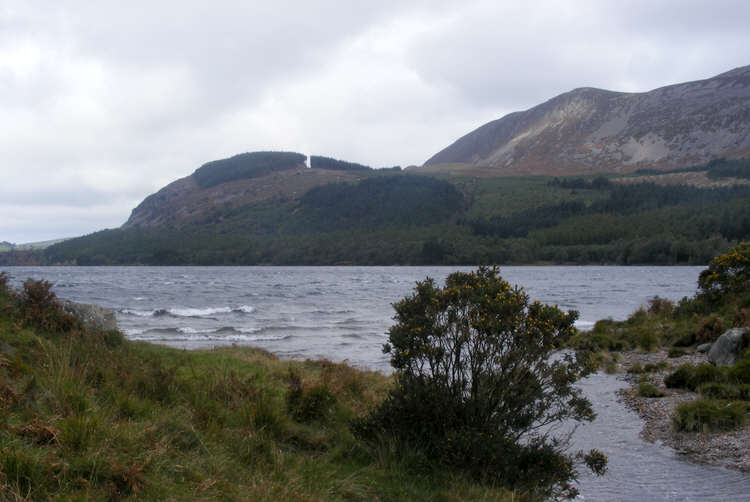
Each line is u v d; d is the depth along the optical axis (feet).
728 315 57.77
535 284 239.91
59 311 29.86
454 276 21.33
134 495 11.91
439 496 16.19
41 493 11.12
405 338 19.44
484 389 19.16
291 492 14.29
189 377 27.40
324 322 100.94
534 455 18.79
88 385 18.45
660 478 22.49
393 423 19.85
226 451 16.39
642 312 77.25
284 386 30.09
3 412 13.96
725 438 27.37
